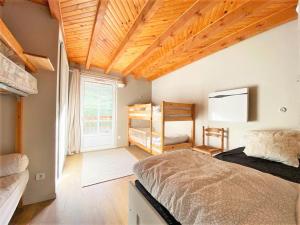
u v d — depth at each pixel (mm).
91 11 2084
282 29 2180
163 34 2621
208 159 1356
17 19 1814
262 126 2389
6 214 1128
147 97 5461
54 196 1994
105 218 1648
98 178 2602
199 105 3537
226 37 2600
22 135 1804
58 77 2154
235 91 2646
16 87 1312
